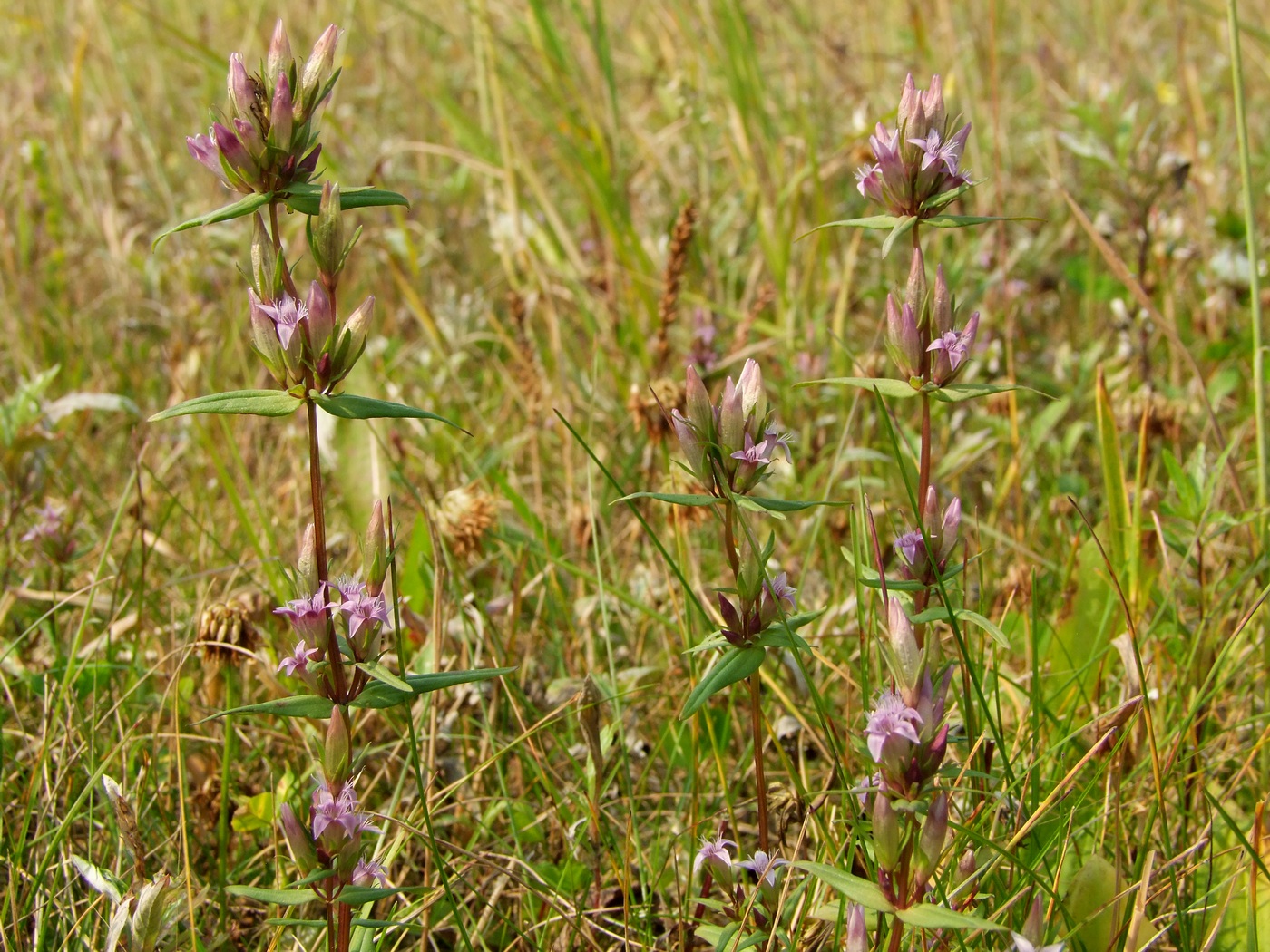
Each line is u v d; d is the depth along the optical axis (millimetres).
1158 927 2117
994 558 3301
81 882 2242
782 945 1904
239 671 2766
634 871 2457
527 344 3891
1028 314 4867
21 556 3391
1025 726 2342
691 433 1874
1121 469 2830
